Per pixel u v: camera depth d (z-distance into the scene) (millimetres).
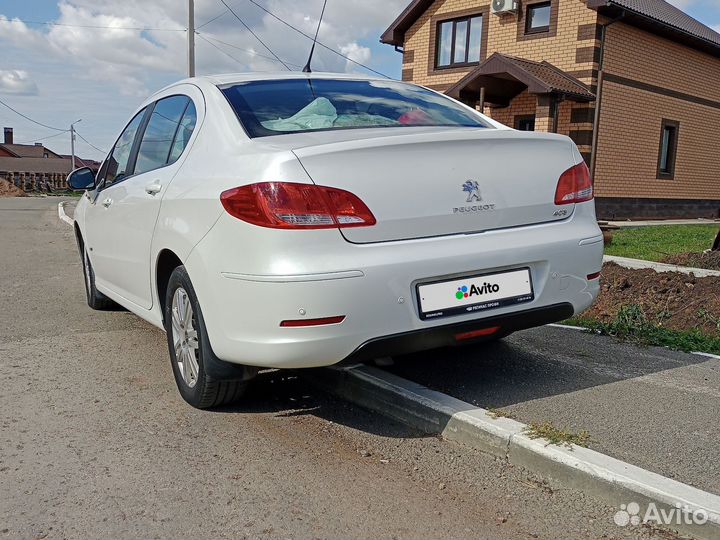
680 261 7836
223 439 3418
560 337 5008
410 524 2621
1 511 2725
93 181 5762
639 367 4281
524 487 2885
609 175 17328
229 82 4043
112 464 3141
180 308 3852
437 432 3428
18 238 13383
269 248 3012
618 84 16938
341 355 3117
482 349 4691
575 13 16062
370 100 4090
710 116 20828
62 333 5531
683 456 2984
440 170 3262
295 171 3016
